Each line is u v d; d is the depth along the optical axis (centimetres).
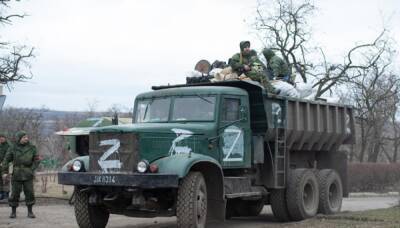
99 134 1020
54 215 1387
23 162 1323
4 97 1398
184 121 1151
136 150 995
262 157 1249
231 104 1179
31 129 4625
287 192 1315
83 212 1084
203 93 1160
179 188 998
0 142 1603
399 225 1102
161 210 1037
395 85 3825
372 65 3475
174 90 1191
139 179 963
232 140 1171
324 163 1590
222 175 1073
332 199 1489
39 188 2234
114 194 1028
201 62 1388
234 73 1310
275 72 1469
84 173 1007
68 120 5506
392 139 4069
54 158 4088
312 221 1224
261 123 1241
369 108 3650
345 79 3438
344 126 1559
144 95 1228
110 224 1267
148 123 1143
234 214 1435
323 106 1470
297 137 1373
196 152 1086
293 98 1340
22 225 1209
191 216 988
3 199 1630
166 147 1030
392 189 3011
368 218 1226
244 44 1355
